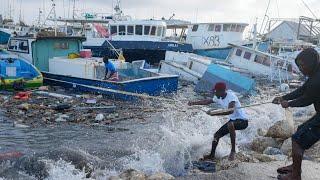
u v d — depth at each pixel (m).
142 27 35.09
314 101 5.89
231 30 38.53
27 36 26.56
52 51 26.31
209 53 38.41
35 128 14.06
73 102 19.16
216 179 6.97
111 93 21.06
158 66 32.19
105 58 22.23
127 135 12.95
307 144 6.11
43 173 7.91
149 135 12.75
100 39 35.38
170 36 41.22
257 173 7.22
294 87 26.38
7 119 15.28
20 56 25.55
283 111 14.55
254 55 31.25
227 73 24.86
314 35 44.84
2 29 36.00
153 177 7.24
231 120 8.99
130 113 17.23
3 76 21.77
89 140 12.27
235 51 32.22
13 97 19.64
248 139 11.73
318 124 5.98
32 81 22.20
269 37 40.69
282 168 7.16
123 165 8.56
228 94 8.94
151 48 34.59
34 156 8.64
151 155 9.25
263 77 30.25
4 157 9.16
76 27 39.44
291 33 45.00
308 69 5.84
